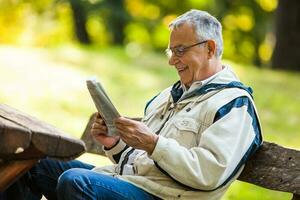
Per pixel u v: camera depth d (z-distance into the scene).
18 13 18.59
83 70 14.57
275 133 10.41
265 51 30.47
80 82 13.29
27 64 14.05
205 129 3.95
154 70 16.11
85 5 25.98
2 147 3.38
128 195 3.83
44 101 11.70
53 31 20.19
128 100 12.91
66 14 24.84
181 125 4.00
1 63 13.84
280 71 17.50
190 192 3.88
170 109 4.22
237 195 7.07
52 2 21.69
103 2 26.72
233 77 4.15
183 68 4.16
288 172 3.96
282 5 18.91
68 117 11.04
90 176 3.79
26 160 3.63
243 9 28.92
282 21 18.84
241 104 3.96
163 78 15.20
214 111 3.94
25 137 3.42
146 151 3.84
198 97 4.07
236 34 29.97
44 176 4.38
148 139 3.81
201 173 3.78
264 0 28.94
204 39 4.12
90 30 29.36
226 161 3.79
